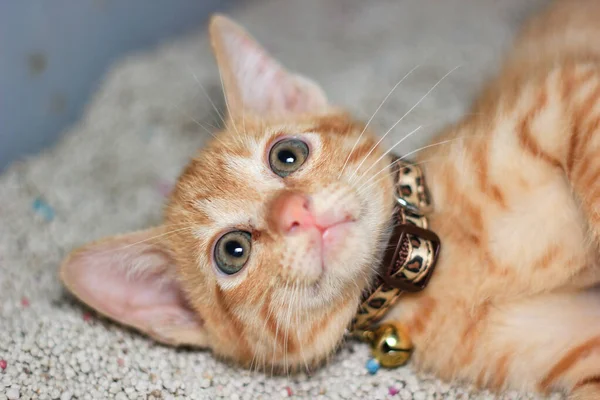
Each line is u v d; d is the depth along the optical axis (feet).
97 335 0.79
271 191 0.75
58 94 1.13
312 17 1.40
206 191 0.78
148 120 1.17
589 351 0.74
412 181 0.77
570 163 0.72
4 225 0.97
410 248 0.74
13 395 0.72
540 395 0.75
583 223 0.72
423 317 0.77
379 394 0.75
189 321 0.81
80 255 0.78
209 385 0.76
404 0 1.38
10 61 1.03
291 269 0.71
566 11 0.97
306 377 0.78
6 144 1.05
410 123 1.02
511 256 0.74
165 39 1.33
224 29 0.85
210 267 0.76
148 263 0.81
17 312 0.82
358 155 0.77
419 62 1.16
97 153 1.12
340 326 0.76
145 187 1.07
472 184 0.75
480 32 1.22
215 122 1.06
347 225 0.73
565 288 0.75
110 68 1.23
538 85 0.76
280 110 0.87
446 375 0.77
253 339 0.76
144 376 0.76
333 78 1.17
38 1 1.07
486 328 0.75
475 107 0.85
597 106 0.71
